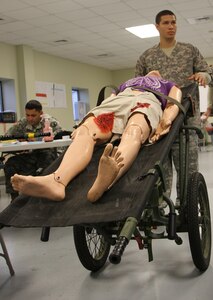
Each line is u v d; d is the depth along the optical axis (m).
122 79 12.04
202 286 1.84
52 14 5.95
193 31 7.72
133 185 1.54
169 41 2.91
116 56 9.84
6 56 7.69
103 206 1.48
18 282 2.08
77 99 10.84
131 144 1.74
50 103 9.02
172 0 5.65
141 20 6.61
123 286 1.92
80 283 2.00
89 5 5.64
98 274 2.10
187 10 6.20
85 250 2.05
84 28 6.92
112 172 1.45
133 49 9.05
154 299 1.75
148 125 1.89
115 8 5.86
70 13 5.96
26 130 3.69
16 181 1.50
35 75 8.52
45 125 3.46
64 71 9.62
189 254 2.29
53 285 2.00
